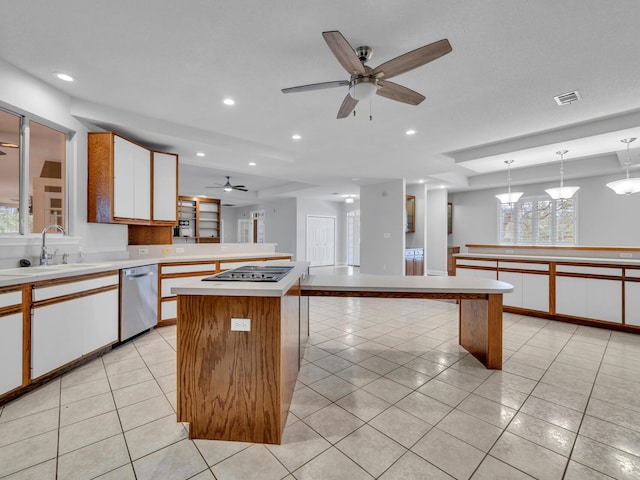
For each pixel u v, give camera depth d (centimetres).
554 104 307
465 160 515
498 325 256
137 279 323
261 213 1198
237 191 952
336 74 255
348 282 265
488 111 323
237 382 164
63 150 304
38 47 220
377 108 316
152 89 281
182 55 229
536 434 173
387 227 726
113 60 236
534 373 250
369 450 159
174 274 375
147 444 163
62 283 236
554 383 233
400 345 316
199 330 165
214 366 165
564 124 362
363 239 782
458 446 162
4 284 195
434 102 303
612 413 193
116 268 294
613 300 364
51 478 140
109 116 317
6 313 197
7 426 177
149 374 245
